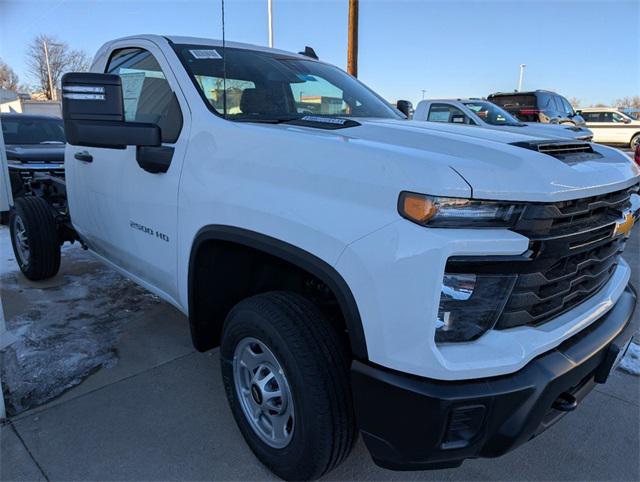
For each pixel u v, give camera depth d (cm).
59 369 304
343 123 232
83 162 352
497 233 160
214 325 260
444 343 162
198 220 233
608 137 2291
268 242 197
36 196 474
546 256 168
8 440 245
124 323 379
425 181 158
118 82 228
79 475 224
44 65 4069
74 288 451
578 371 182
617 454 250
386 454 177
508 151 182
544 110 1342
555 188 167
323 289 219
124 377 306
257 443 229
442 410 158
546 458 247
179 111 257
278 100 281
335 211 177
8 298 421
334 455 198
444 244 153
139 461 234
